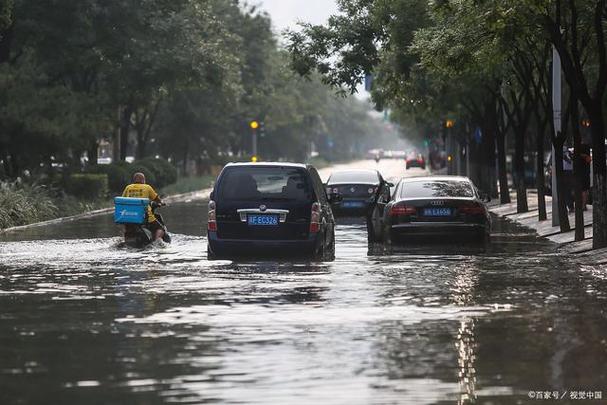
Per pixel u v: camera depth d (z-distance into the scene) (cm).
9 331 2606
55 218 7969
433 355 2262
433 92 8769
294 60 9206
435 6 5094
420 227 5125
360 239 5728
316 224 4406
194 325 2677
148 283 3584
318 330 2589
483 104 10244
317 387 1958
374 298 3175
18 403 1839
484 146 10644
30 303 3108
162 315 2850
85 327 2659
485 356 2252
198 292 3331
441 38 5344
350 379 2027
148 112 15600
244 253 4506
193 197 12525
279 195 4412
